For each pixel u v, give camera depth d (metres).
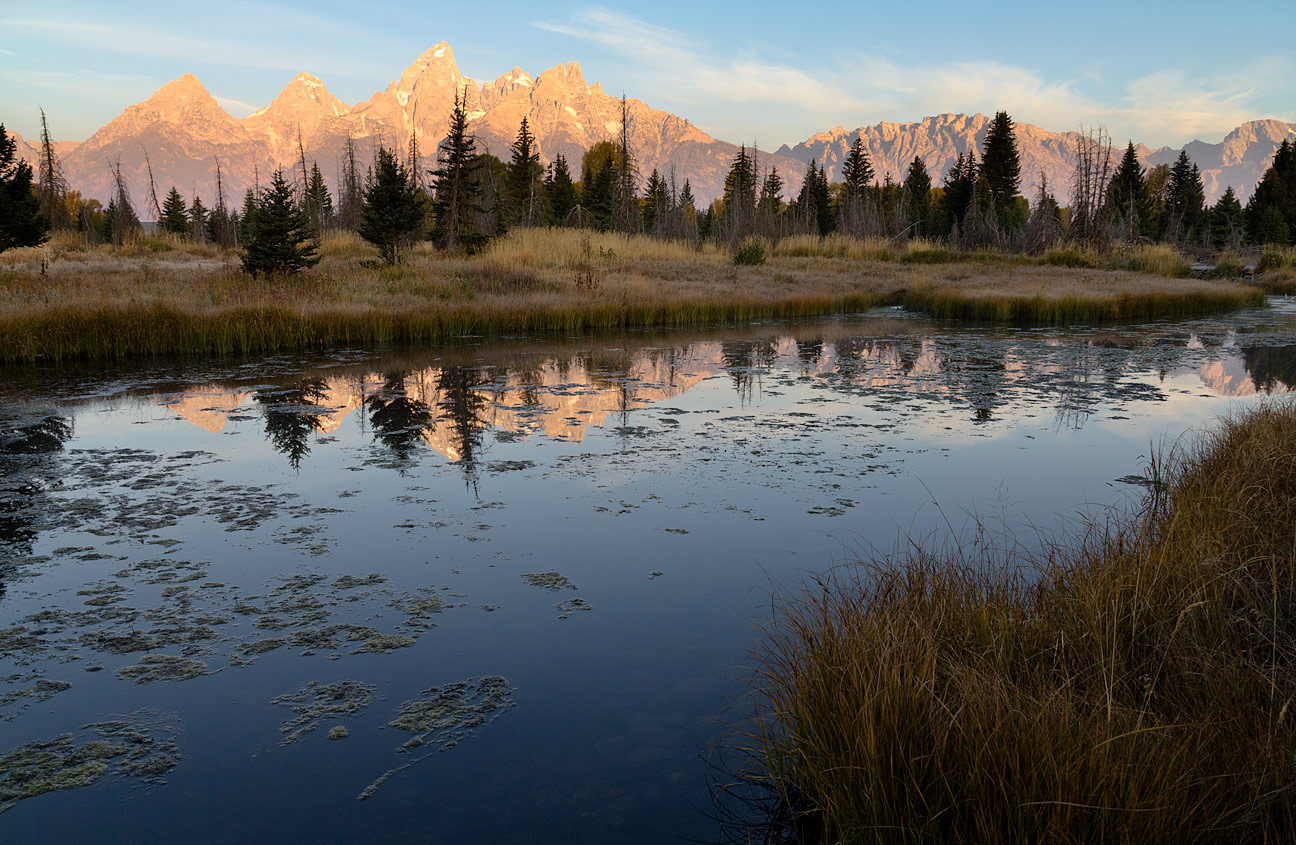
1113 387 11.21
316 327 15.91
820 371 12.86
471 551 5.25
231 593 4.60
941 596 3.44
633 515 5.93
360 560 5.10
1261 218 49.31
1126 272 31.47
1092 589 3.55
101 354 13.98
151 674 3.71
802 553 5.13
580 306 19.59
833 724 2.65
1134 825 2.10
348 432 8.61
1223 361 13.69
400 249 29.36
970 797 2.27
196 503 6.21
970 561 4.31
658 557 5.11
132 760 3.08
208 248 33.97
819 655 3.05
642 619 4.25
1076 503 6.03
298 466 7.29
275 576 4.84
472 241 28.48
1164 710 2.82
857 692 2.66
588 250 28.34
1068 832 2.12
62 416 9.31
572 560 5.08
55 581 4.74
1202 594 3.48
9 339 13.26
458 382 11.78
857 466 7.20
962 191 50.12
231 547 5.30
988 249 41.06
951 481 6.69
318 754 3.12
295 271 20.89
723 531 5.57
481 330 18.12
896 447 7.89
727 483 6.71
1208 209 55.50
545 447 7.98
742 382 11.82
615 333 18.36
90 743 3.18
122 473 7.03
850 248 37.94
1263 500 4.76
